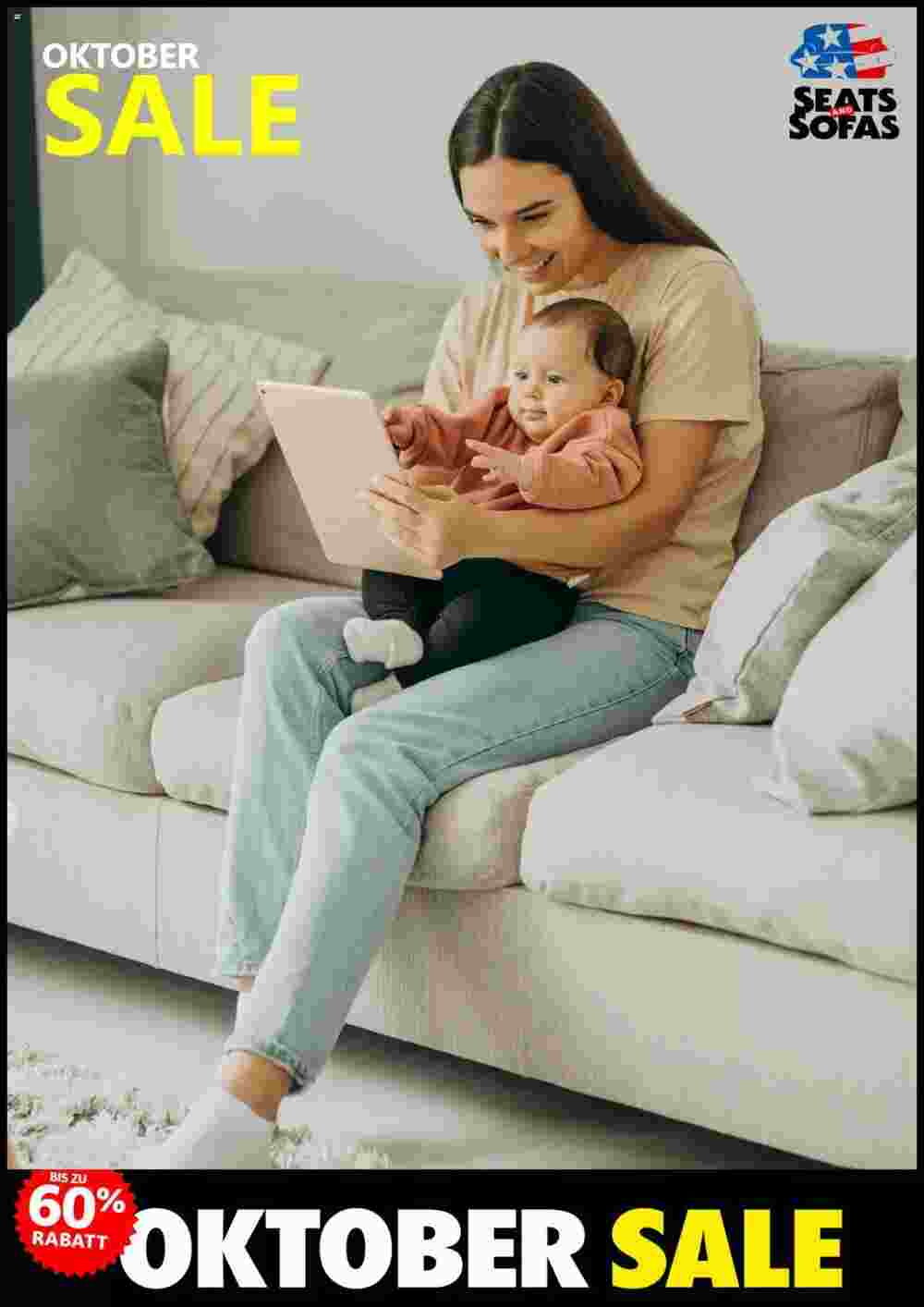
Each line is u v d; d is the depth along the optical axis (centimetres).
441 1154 181
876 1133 156
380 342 263
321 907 172
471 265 306
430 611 198
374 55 311
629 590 203
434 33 302
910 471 189
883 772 156
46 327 283
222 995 223
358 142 317
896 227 259
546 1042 177
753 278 275
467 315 224
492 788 177
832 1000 157
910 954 150
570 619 204
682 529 205
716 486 207
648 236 207
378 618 197
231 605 243
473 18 297
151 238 353
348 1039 210
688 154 278
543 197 200
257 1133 167
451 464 204
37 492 244
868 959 153
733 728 184
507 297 221
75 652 220
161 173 347
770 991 161
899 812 159
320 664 191
